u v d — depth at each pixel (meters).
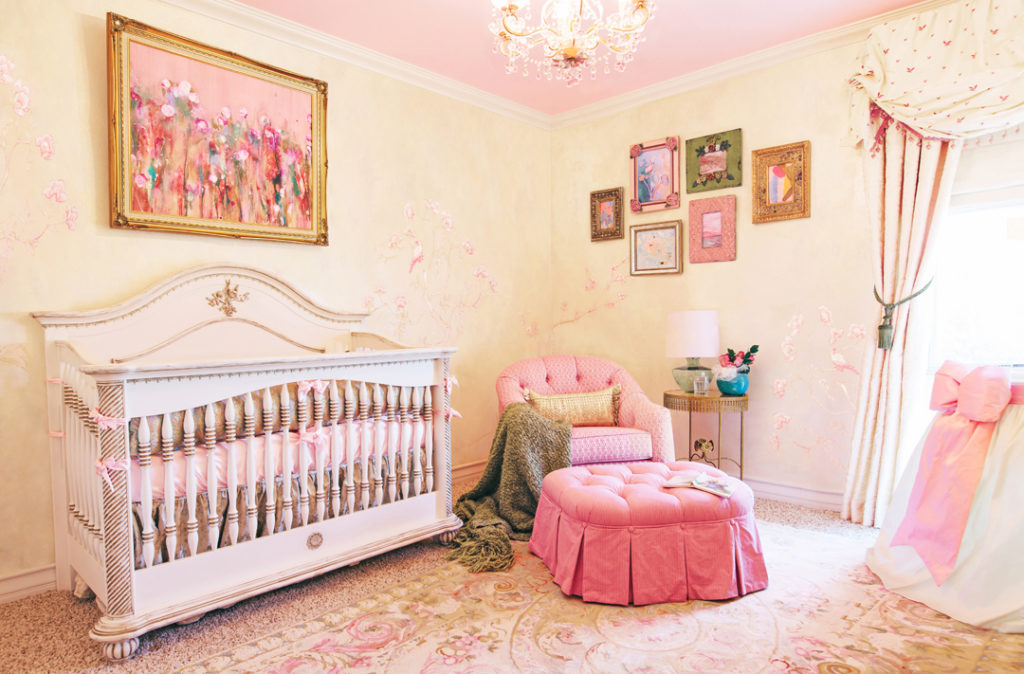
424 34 3.12
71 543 2.29
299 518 2.23
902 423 2.87
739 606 2.13
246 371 2.06
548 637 1.93
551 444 2.97
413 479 2.67
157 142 2.57
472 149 3.95
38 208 2.31
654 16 2.92
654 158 3.90
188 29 2.70
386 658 1.81
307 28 3.02
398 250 3.53
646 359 4.01
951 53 2.70
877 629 1.95
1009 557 1.94
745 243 3.52
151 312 2.55
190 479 1.94
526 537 2.83
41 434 2.32
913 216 2.85
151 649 1.88
